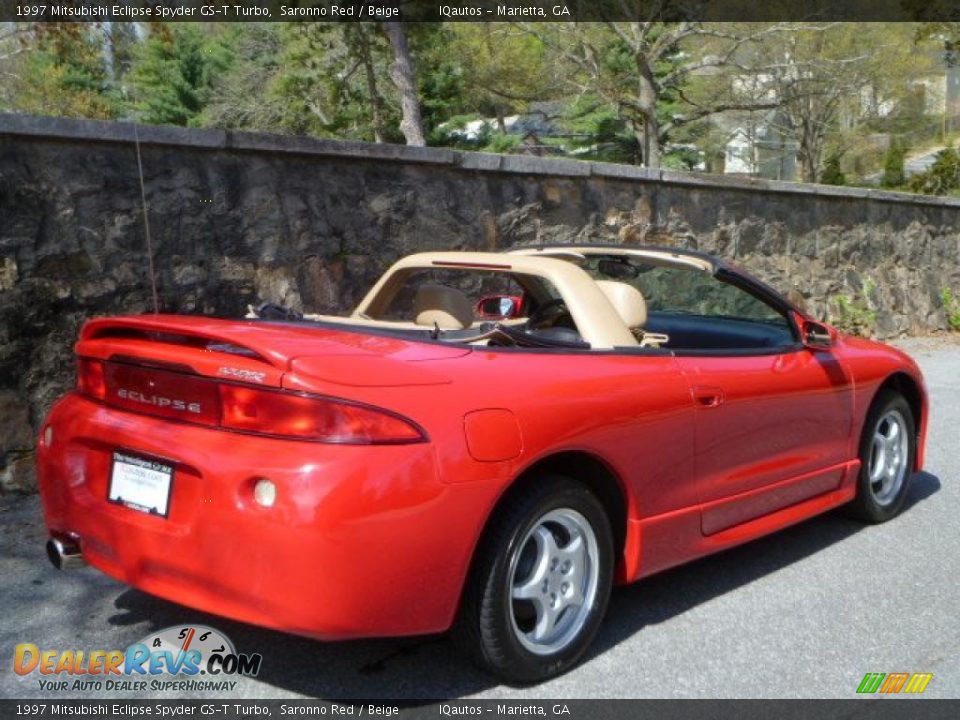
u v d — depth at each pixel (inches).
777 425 170.2
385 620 113.0
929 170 1024.9
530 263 158.4
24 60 751.7
